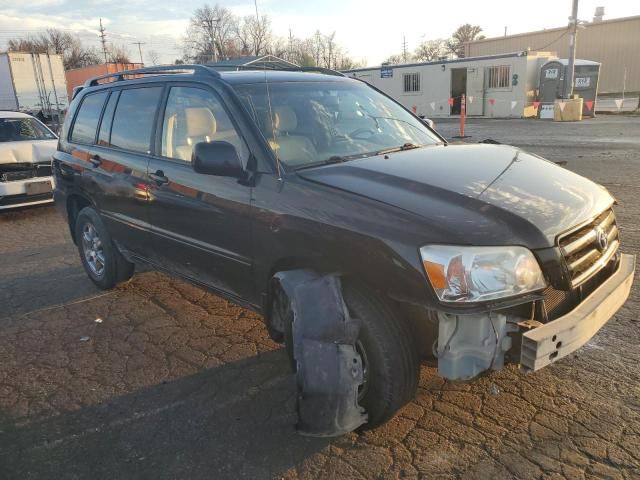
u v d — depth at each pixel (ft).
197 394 11.26
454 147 12.28
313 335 8.63
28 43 241.76
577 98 76.74
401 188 9.22
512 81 83.41
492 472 8.63
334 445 9.48
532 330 7.87
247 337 13.70
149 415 10.61
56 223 27.40
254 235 10.52
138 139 14.25
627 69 136.15
